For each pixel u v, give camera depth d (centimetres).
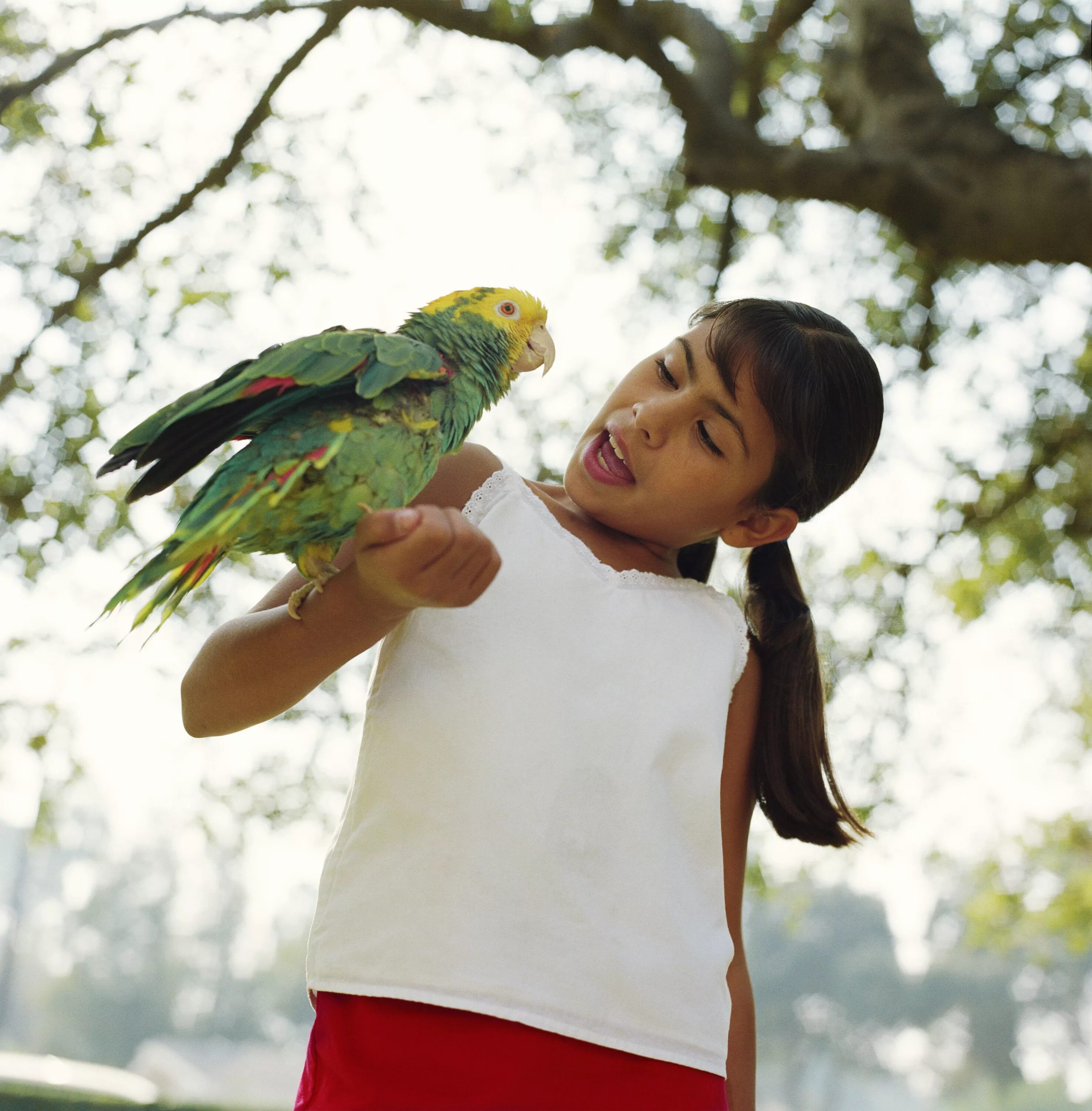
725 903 197
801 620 210
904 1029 5444
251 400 141
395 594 129
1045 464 762
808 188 611
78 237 672
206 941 5838
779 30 723
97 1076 1372
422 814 152
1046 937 1163
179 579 144
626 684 169
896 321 757
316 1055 152
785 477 188
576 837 156
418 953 145
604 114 750
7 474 646
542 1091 144
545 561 173
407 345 150
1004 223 593
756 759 206
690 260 787
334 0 655
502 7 662
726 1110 162
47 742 646
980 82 699
